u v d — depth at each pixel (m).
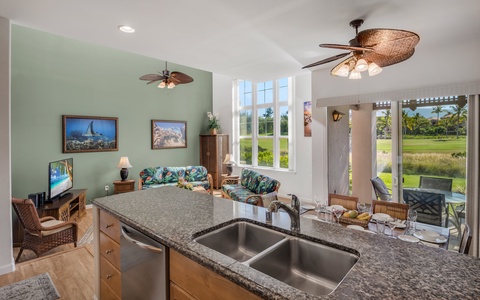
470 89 2.94
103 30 2.69
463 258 1.09
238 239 1.62
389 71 3.60
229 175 6.87
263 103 6.89
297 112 5.98
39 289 2.40
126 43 3.08
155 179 6.03
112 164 5.80
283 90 6.42
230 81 7.57
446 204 3.20
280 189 6.35
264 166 6.91
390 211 2.56
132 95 6.14
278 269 1.30
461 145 3.12
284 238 1.40
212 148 7.41
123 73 5.97
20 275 2.64
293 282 1.32
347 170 4.35
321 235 1.35
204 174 6.66
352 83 3.97
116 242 1.78
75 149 5.19
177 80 4.34
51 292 2.36
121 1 2.11
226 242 1.55
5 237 2.62
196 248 1.16
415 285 0.88
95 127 5.48
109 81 5.73
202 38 2.93
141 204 1.98
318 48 3.29
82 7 2.20
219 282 1.02
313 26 2.63
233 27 2.65
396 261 1.06
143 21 2.49
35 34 4.71
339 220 2.29
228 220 1.59
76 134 5.20
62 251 3.26
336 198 2.87
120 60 5.91
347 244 1.23
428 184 3.38
